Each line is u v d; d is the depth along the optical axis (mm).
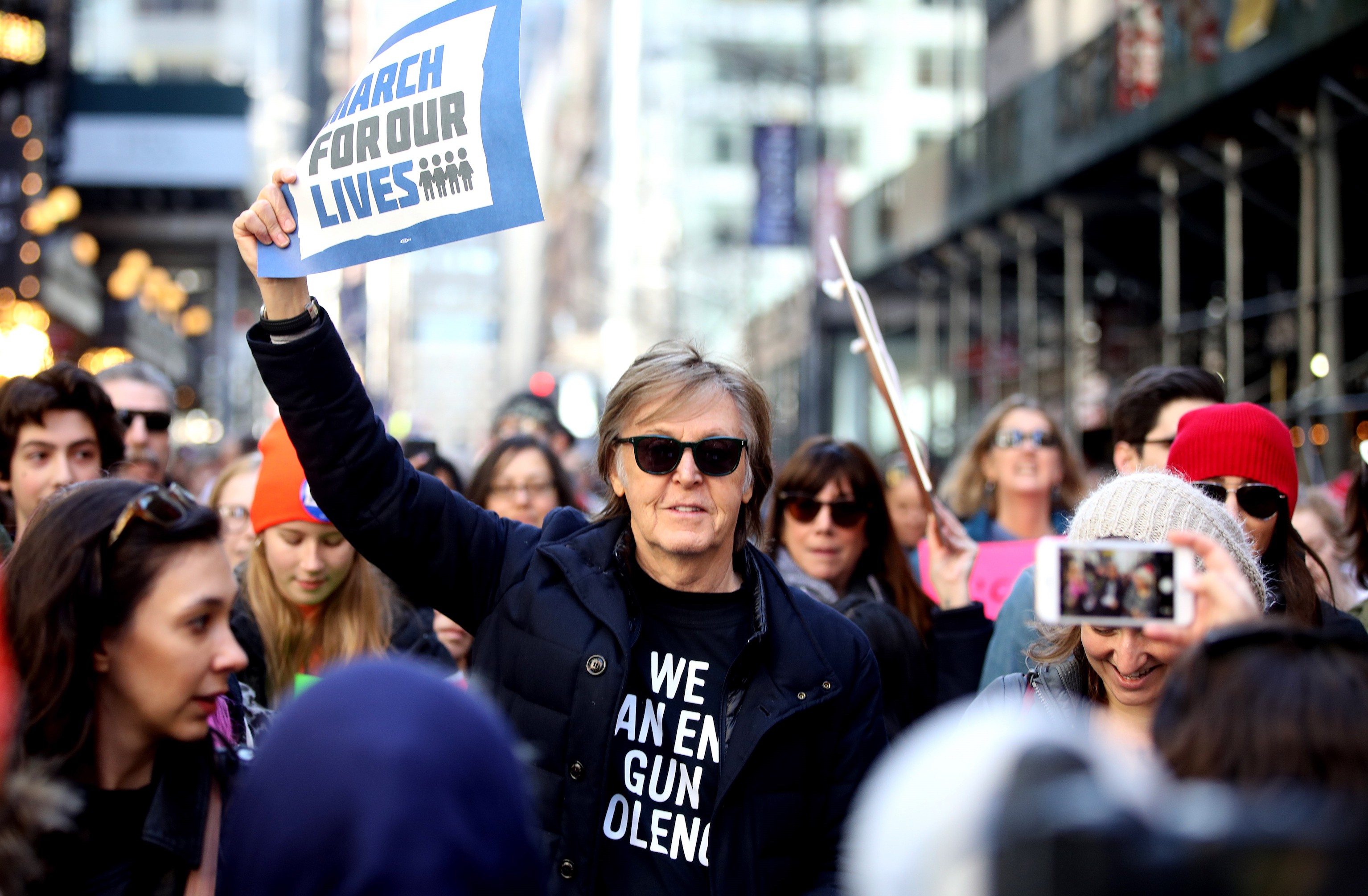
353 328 48844
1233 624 1595
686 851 2463
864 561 4520
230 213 39500
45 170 21062
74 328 30125
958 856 966
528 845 1246
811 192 20797
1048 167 14547
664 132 43406
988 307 18125
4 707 1739
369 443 2588
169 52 51469
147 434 5180
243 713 2588
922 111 38469
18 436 3832
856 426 26156
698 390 2605
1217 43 11070
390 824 1146
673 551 2574
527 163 2518
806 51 39625
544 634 2574
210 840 2109
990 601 4816
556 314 81250
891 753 2668
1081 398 14867
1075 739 1046
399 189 2588
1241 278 14891
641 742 2549
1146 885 935
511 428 8195
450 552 2680
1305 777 1339
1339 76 10258
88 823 1971
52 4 21203
